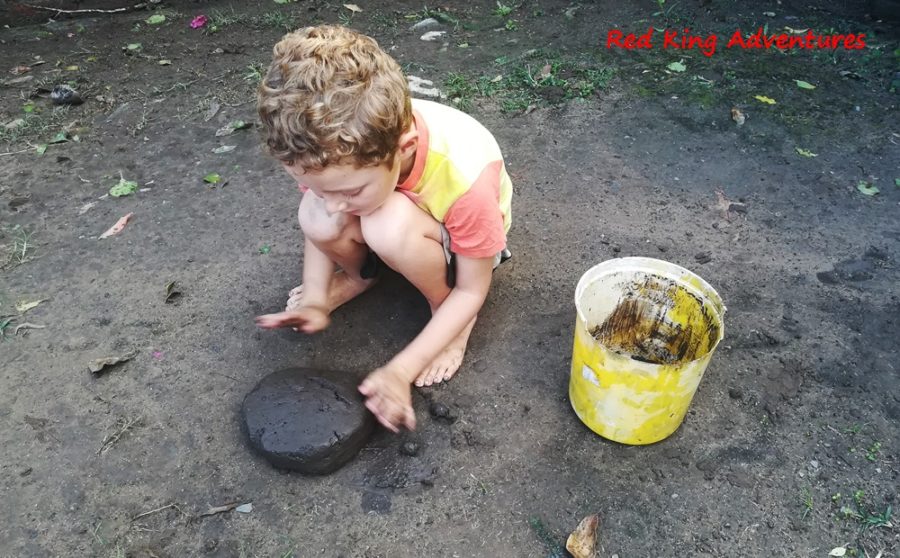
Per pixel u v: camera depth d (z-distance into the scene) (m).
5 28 3.85
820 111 2.97
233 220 2.49
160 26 3.86
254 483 1.70
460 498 1.66
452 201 1.63
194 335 2.07
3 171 2.76
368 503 1.65
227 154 2.83
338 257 1.90
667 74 3.24
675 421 1.69
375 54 1.43
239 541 1.59
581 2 3.91
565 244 2.35
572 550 1.54
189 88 3.27
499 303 2.13
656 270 1.75
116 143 2.91
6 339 2.07
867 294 2.14
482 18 3.82
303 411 1.71
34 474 1.73
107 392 1.92
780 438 1.76
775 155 2.73
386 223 1.63
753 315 2.08
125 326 2.10
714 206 2.50
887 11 3.63
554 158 2.75
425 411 1.85
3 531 1.62
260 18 3.89
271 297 2.18
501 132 2.90
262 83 1.40
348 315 2.11
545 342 2.01
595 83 3.18
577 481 1.68
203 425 1.83
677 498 1.64
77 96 3.17
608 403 1.65
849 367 1.92
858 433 1.77
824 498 1.63
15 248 2.39
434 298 1.87
